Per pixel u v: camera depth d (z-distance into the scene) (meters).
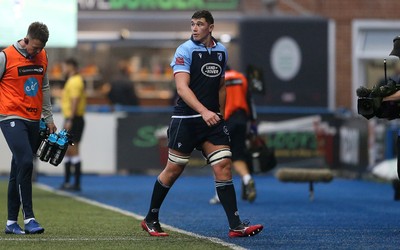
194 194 61.69
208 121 33.12
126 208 50.81
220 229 38.81
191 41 34.16
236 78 53.25
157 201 35.28
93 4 95.25
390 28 102.94
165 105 97.81
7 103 35.38
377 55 102.88
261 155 54.91
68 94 62.22
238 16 95.56
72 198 57.47
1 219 42.28
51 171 82.12
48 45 61.91
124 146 81.56
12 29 56.12
